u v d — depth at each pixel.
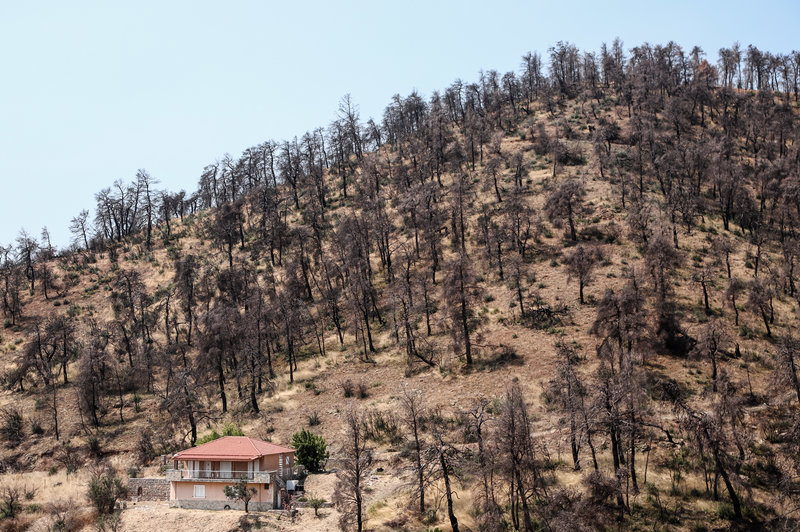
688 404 55.53
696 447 46.66
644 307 73.12
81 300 107.62
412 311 82.00
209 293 100.19
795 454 46.50
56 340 88.44
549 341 71.69
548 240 96.31
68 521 47.88
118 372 85.44
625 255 87.19
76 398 79.69
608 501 43.53
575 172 116.94
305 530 44.31
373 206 112.62
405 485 48.34
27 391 83.50
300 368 80.94
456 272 74.06
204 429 69.69
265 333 85.94
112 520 46.38
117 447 68.50
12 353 92.81
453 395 65.50
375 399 68.69
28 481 61.41
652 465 48.19
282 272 106.12
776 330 67.44
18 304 106.62
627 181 108.19
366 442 60.19
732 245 85.69
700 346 61.78
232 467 51.12
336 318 87.69
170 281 109.88
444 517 44.53
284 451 54.75
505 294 84.75
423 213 106.44
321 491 52.22
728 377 56.50
